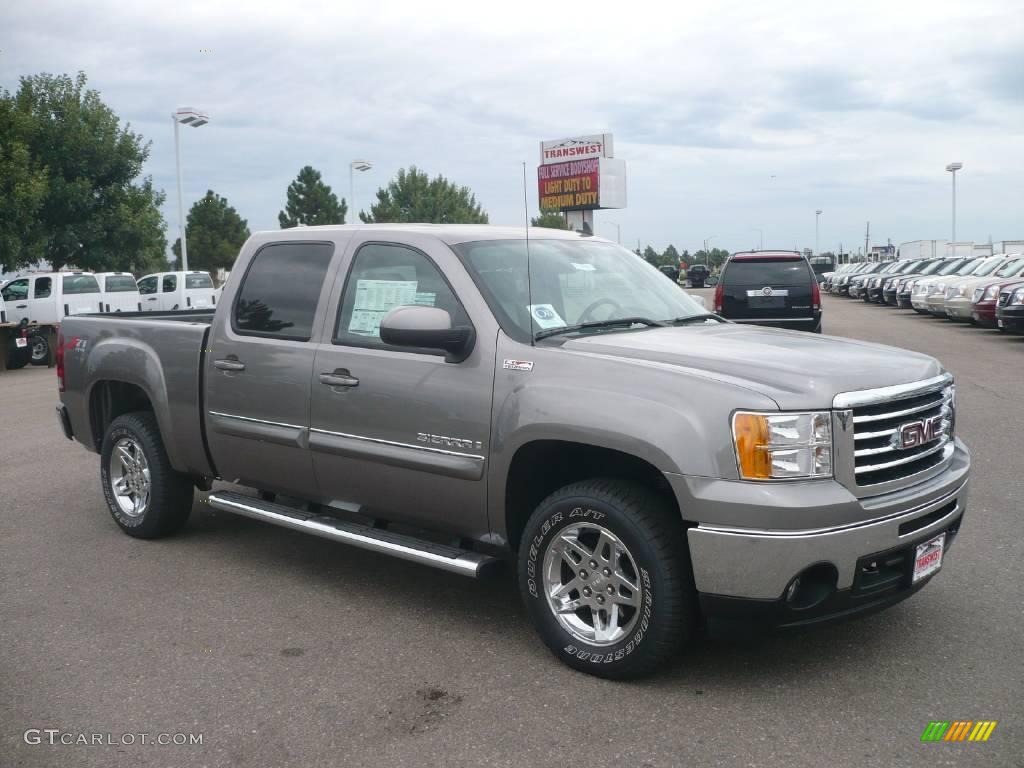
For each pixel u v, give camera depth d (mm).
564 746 3336
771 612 3527
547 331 4273
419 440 4414
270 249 5336
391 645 4289
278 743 3404
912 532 3732
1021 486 6727
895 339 19000
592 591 3920
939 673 3842
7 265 25609
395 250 4746
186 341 5555
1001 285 19859
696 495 3539
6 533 6270
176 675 3994
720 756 3238
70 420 6555
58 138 27734
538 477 4293
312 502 5188
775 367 3723
